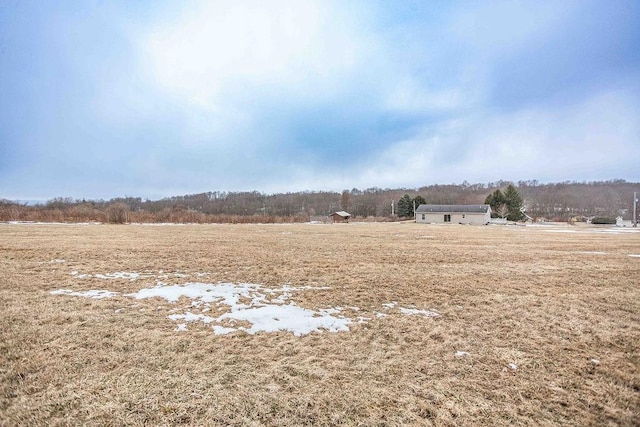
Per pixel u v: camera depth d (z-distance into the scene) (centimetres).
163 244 1435
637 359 399
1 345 399
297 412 286
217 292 664
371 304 604
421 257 1153
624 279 832
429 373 356
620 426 277
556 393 323
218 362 371
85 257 1038
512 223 5066
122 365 359
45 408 285
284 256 1130
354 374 351
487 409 295
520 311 573
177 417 276
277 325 490
